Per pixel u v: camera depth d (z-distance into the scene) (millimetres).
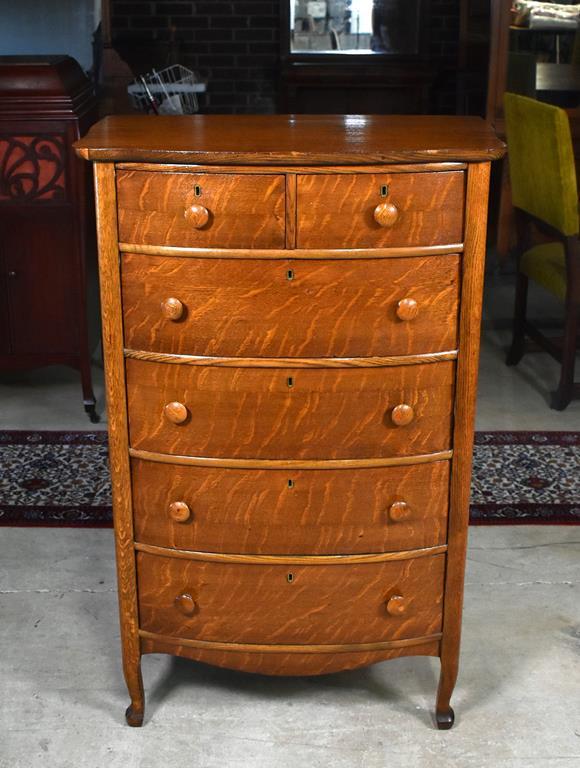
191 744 2359
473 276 2111
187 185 2037
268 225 2049
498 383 4402
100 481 3557
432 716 2453
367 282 2094
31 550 3137
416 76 6828
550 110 3828
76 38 6172
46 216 3893
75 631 2758
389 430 2199
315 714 2459
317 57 6832
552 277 4137
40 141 3822
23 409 4129
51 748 2344
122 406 2213
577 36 5371
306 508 2246
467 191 2059
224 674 2602
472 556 3117
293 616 2330
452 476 2254
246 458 2211
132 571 2334
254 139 2170
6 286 3943
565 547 3176
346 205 2039
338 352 2137
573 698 2518
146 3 7031
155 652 2391
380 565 2295
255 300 2102
